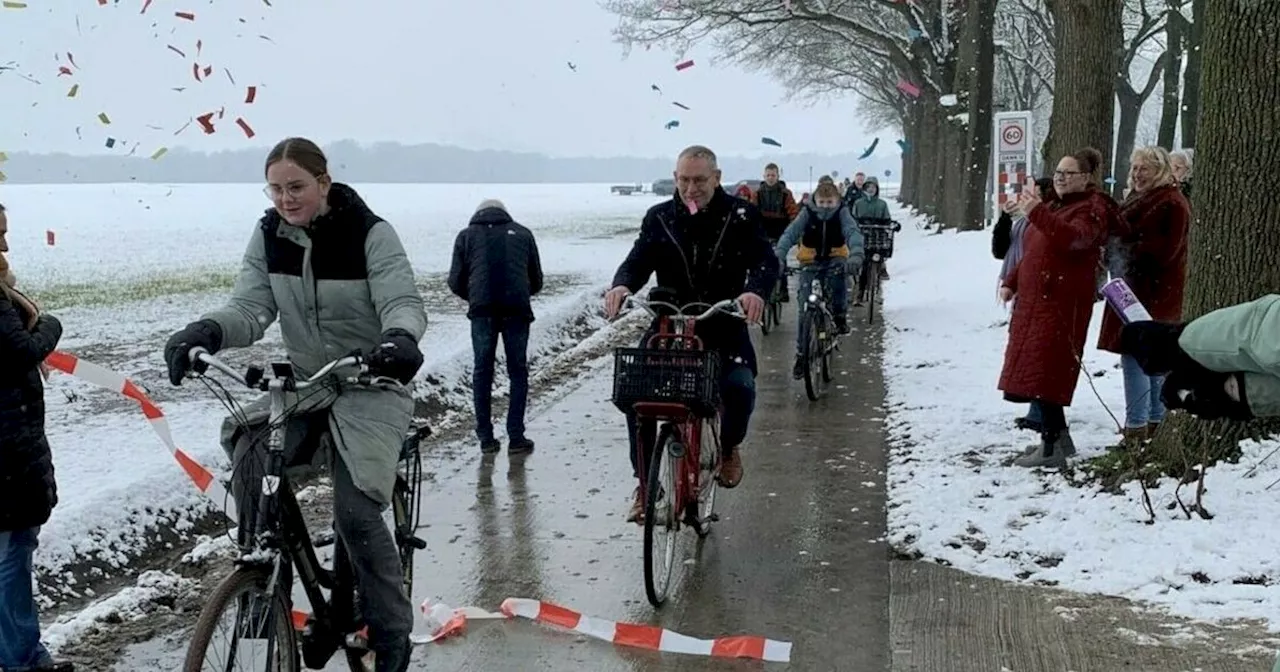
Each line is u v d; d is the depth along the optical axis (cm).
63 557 550
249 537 352
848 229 1112
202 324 369
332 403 376
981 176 2816
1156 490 601
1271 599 473
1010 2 3903
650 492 500
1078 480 658
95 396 975
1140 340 245
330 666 452
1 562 398
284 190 374
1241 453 602
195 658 317
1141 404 671
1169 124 2911
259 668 349
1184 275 677
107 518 590
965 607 496
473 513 665
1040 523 591
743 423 593
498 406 1002
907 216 4806
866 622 488
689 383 505
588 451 815
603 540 612
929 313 1519
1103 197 668
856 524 628
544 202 8044
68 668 427
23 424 392
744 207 574
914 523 611
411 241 3366
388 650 388
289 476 376
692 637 478
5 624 400
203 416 885
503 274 797
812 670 443
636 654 463
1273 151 588
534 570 566
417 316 380
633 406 510
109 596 545
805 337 970
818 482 714
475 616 505
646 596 524
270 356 1196
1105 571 521
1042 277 681
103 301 1780
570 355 1287
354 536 376
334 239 387
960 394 952
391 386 386
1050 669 429
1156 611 477
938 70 3142
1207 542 532
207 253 2922
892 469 731
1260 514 552
